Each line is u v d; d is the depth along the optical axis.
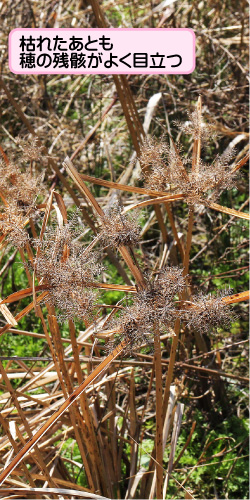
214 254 1.80
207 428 1.41
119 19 2.32
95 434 0.93
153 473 0.99
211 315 0.67
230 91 1.85
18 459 0.69
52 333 0.82
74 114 2.54
